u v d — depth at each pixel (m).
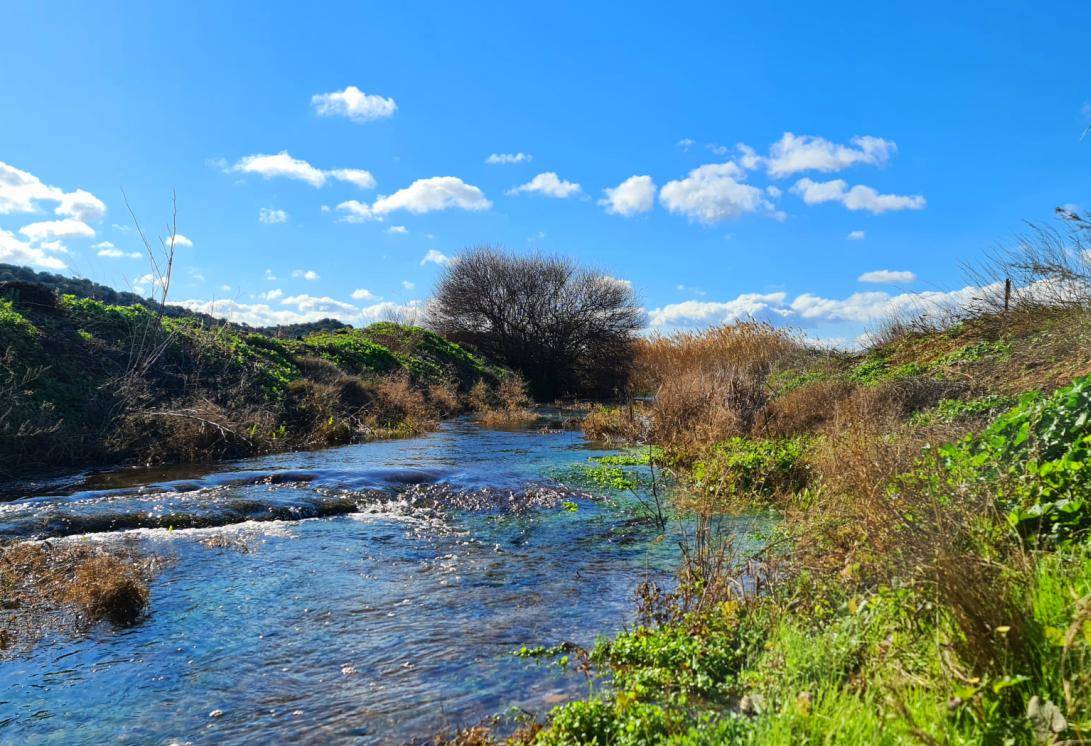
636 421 15.55
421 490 9.56
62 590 5.61
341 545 7.23
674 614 4.85
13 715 3.89
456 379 24.77
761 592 4.90
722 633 4.29
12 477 9.81
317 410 15.45
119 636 4.92
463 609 5.45
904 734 2.49
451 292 32.91
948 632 3.05
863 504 4.86
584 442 15.12
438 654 4.62
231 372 15.15
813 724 2.71
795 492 8.55
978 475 4.56
